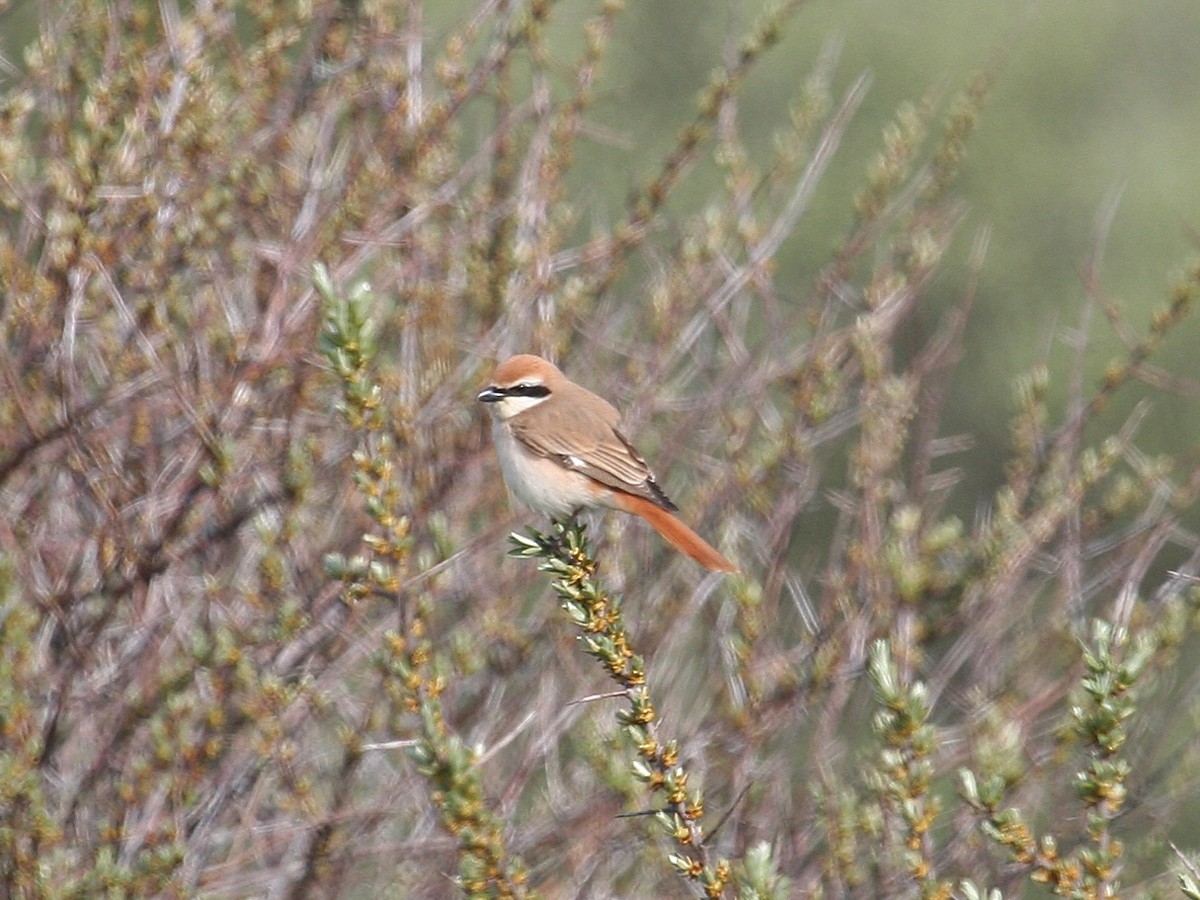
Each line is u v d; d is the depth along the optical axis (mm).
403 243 11742
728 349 13461
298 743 10875
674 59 23641
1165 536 11852
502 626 11422
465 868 7188
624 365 13586
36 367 11047
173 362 11156
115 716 10336
